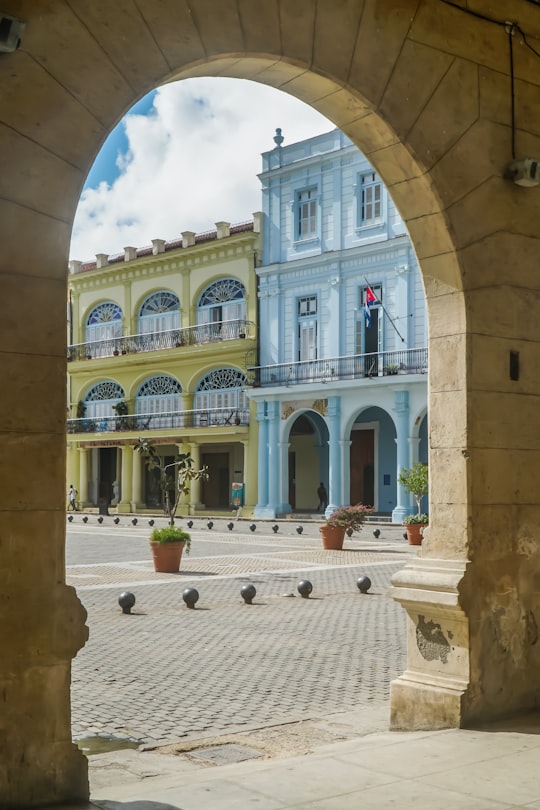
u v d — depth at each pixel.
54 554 4.54
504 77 6.73
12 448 4.44
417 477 25.62
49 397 4.57
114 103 4.84
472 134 6.48
